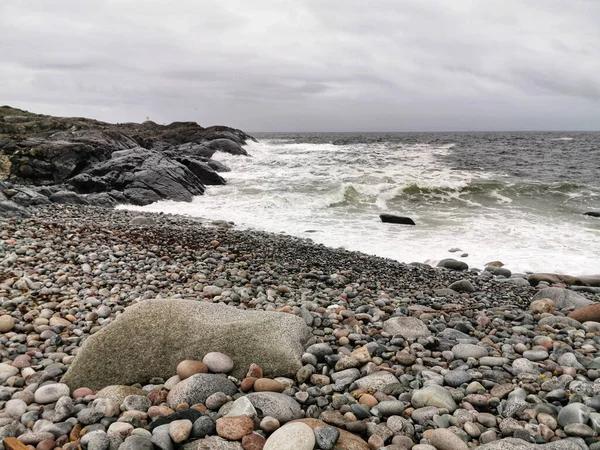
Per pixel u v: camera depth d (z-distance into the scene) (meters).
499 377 4.66
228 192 24.20
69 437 3.43
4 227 11.54
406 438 3.45
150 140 41.47
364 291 8.48
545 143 79.94
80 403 3.95
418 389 4.22
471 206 20.31
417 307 7.47
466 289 9.40
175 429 3.33
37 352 5.12
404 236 14.90
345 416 3.73
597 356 5.31
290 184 26.47
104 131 30.78
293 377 4.61
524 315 7.23
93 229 12.48
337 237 14.68
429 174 29.36
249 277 9.01
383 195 22.06
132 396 3.90
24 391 4.00
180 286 8.11
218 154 42.50
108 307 6.66
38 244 10.09
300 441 3.20
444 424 3.72
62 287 7.57
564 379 4.48
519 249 13.34
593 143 79.25
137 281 8.23
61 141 25.33
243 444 3.29
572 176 30.98
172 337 4.81
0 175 21.39
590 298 9.05
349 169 33.16
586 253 12.90
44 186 20.81
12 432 3.42
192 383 4.05
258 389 4.21
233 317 5.23
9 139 24.58
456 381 4.53
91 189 21.45
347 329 5.94
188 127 64.19
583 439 3.44
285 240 13.30
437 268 11.41
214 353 4.61
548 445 3.27
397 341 5.58
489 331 6.56
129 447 3.13
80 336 5.72
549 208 19.73
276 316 5.36
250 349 4.75
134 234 12.46
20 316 6.24
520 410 3.90
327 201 20.80
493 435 3.53
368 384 4.37
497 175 31.14
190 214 18.48
